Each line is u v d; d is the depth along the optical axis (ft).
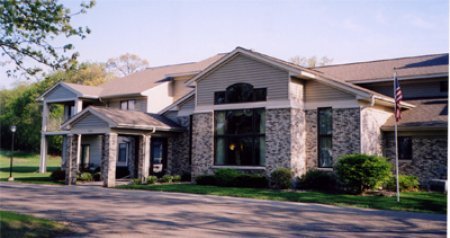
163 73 119.34
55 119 117.50
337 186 67.36
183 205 51.52
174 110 92.22
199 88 81.10
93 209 47.39
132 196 61.00
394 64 90.68
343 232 35.94
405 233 35.78
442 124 67.92
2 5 35.29
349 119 68.80
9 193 63.41
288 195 60.39
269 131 72.18
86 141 113.91
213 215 44.11
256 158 73.87
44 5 38.34
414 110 76.64
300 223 40.01
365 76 85.61
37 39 39.09
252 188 69.41
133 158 96.73
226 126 77.66
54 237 32.04
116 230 35.32
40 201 54.08
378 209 49.85
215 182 74.33
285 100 70.90
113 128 77.05
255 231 35.91
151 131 83.05
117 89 113.50
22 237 30.58
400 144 73.87
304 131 73.26
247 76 75.46
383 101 71.00
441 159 69.10
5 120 199.72
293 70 70.13
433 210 48.60
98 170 105.50
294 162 70.18
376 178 60.18
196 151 80.28
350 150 68.23
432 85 80.38
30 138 195.83
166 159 90.68
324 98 71.87
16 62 39.58
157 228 36.58
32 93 195.83
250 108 74.64
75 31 40.52
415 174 71.36
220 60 77.82
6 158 187.73
